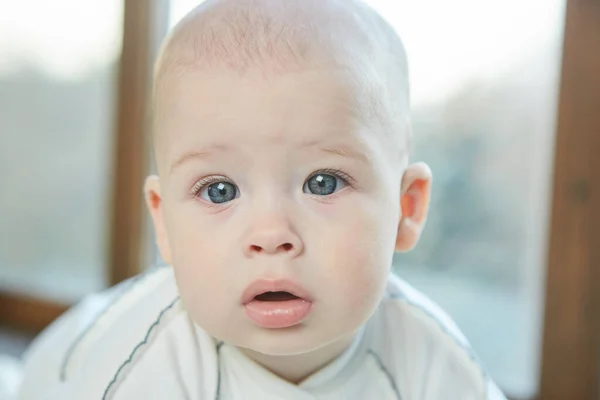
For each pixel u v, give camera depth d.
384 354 0.70
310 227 0.52
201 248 0.54
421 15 1.14
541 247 1.11
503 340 1.18
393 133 0.59
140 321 0.71
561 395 1.07
